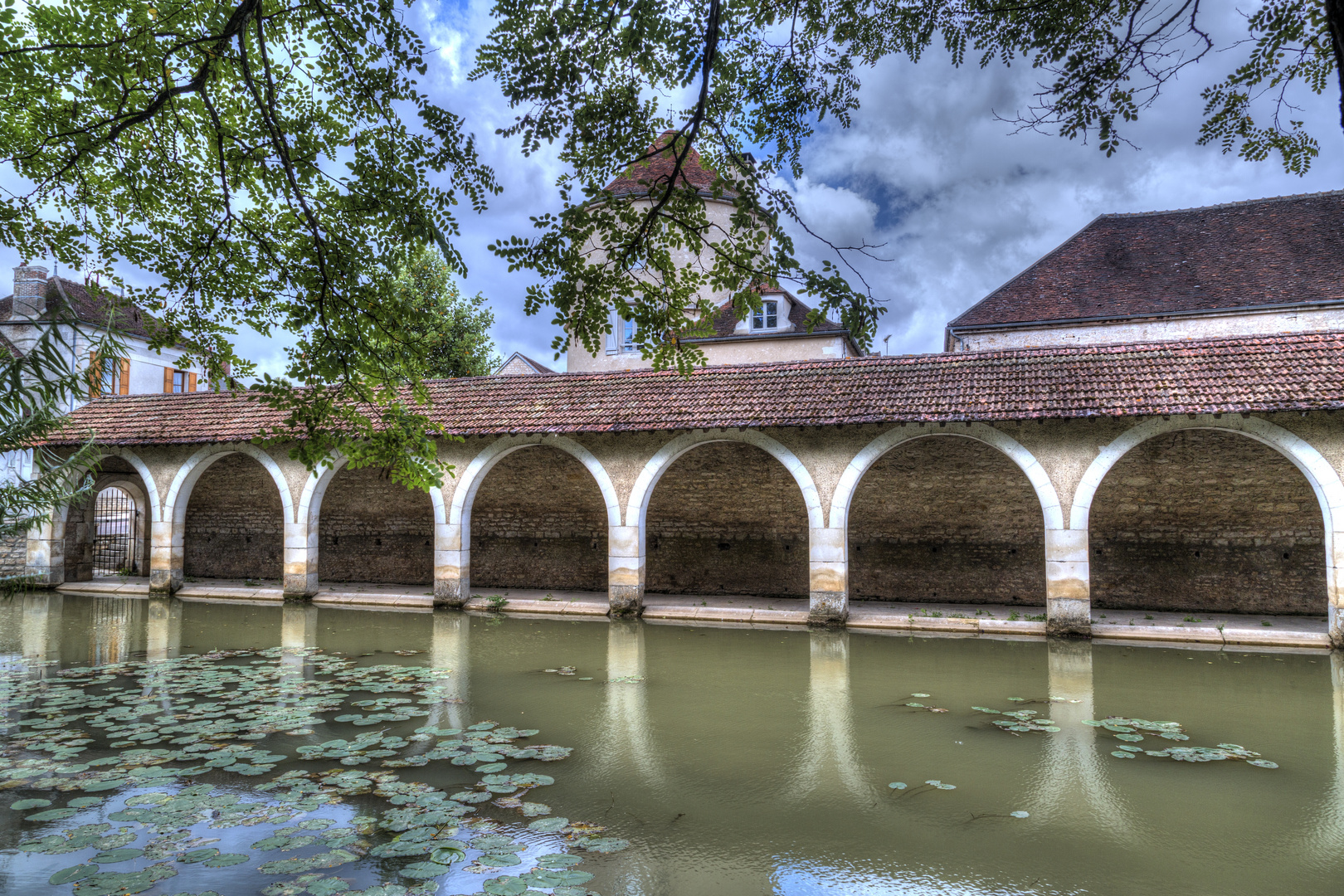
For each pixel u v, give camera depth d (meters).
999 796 4.86
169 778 4.98
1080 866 3.96
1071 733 6.11
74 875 3.72
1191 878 3.84
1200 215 15.88
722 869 3.90
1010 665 8.65
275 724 6.15
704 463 13.93
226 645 9.59
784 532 13.91
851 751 5.69
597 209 4.04
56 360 4.79
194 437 13.57
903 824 4.44
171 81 4.49
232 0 4.43
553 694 7.29
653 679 7.93
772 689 7.50
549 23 3.58
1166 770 5.31
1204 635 9.92
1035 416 9.80
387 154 4.49
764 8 3.86
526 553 15.31
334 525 16.36
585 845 4.12
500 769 5.23
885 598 13.42
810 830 4.35
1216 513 11.89
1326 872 3.90
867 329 3.64
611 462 12.16
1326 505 9.27
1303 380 9.29
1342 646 9.27
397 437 5.47
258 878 3.71
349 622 11.48
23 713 6.46
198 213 5.18
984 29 4.04
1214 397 9.31
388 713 6.52
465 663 8.62
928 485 12.99
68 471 5.78
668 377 13.05
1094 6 3.73
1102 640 10.10
